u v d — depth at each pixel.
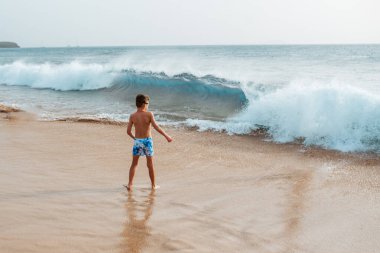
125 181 6.64
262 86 15.16
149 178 6.87
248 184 6.59
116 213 5.09
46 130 10.78
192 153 8.73
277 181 6.76
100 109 15.12
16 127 11.13
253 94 13.98
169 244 4.23
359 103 9.65
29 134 10.22
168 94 18.14
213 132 10.84
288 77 20.02
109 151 8.62
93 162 7.73
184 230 4.63
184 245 4.22
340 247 4.34
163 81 18.88
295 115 10.35
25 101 17.25
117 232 4.48
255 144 9.55
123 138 9.94
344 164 7.79
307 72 23.78
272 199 5.86
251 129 10.91
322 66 30.00
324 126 9.72
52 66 25.72
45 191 5.87
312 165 7.75
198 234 4.54
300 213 5.32
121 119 12.68
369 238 4.57
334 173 7.21
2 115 13.09
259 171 7.38
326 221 5.05
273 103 11.22
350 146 8.98
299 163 7.91
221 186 6.46
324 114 9.93
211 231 4.64
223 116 13.20
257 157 8.41
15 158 7.79
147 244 4.20
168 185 6.50
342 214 5.30
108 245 4.12
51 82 23.16
